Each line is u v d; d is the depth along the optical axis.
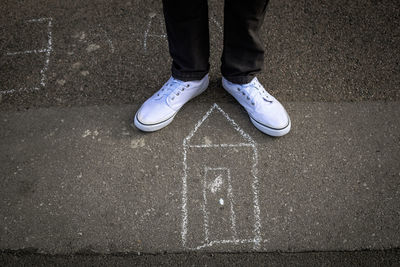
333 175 1.89
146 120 1.94
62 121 2.06
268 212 1.80
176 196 1.84
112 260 1.71
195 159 1.93
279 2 2.49
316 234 1.75
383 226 1.76
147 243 1.73
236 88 1.96
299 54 2.29
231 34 1.69
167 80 2.21
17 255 1.72
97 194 1.85
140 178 1.89
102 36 2.37
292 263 1.69
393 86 2.15
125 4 2.50
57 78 2.21
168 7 1.53
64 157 1.95
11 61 2.27
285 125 1.92
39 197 1.85
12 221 1.79
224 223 1.77
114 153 1.96
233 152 1.95
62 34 2.38
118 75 2.22
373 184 1.86
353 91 2.14
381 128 2.02
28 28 2.40
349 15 2.44
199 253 1.71
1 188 1.87
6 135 2.02
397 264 1.69
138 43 2.34
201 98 2.13
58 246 1.73
